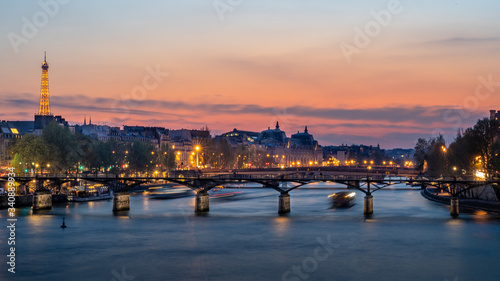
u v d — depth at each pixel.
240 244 105.19
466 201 161.75
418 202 181.25
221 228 121.50
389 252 98.44
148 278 83.94
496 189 156.50
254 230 119.00
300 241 107.56
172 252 99.06
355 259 93.88
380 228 121.00
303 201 187.38
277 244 104.94
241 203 181.25
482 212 148.50
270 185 150.88
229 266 90.12
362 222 130.00
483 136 160.75
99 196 184.25
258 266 90.06
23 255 96.69
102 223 127.75
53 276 85.12
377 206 167.50
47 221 130.62
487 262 91.81
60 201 172.50
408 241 106.81
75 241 107.56
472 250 99.44
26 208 156.38
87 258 95.00
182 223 128.12
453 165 177.88
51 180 163.00
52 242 106.62
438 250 99.56
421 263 91.31
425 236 111.31
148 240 108.56
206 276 84.81
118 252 99.00
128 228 121.25
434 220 132.38
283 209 148.88
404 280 82.88
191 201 184.38
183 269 88.50
